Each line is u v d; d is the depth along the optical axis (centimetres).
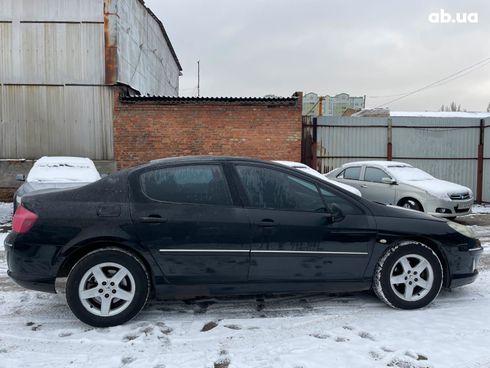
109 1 1356
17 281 399
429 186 1034
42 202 404
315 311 438
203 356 340
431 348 351
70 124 1382
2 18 1349
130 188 412
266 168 434
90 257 392
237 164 432
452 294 492
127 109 1389
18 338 376
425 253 438
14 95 1368
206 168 427
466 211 1034
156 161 436
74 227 393
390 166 1139
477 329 390
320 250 420
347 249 425
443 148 1512
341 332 385
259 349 353
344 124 1487
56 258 392
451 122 1504
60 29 1361
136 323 405
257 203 421
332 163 1496
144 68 1761
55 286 398
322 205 430
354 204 438
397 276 436
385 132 1500
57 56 1366
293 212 421
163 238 400
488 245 796
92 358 338
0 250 752
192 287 409
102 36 1368
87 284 396
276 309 444
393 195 1080
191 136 1404
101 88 1379
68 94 1375
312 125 1480
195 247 405
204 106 1402
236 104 1407
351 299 474
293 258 417
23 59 1361
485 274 579
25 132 1378
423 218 452
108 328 394
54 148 1385
